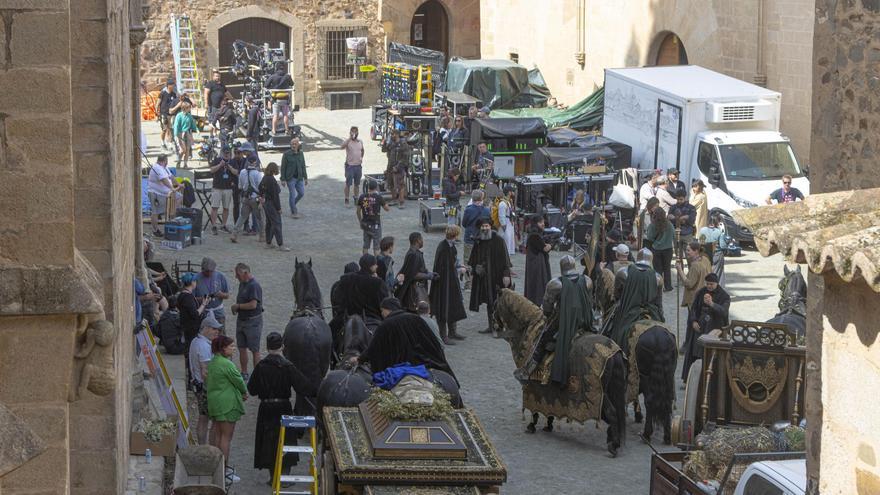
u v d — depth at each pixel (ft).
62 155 27.63
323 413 49.34
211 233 106.63
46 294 26.89
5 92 27.35
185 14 168.35
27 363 27.25
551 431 63.62
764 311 85.81
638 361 60.80
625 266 71.00
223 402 55.93
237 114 144.87
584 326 60.80
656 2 142.51
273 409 55.42
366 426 45.70
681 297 88.79
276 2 172.14
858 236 24.54
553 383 61.16
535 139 121.19
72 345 27.37
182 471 51.03
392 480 42.75
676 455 49.75
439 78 163.22
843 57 32.12
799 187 107.14
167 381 58.39
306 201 120.37
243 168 105.40
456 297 78.13
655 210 89.86
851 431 25.59
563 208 106.83
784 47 125.08
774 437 47.11
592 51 155.74
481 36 177.58
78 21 42.55
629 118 121.19
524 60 169.27
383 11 176.96
